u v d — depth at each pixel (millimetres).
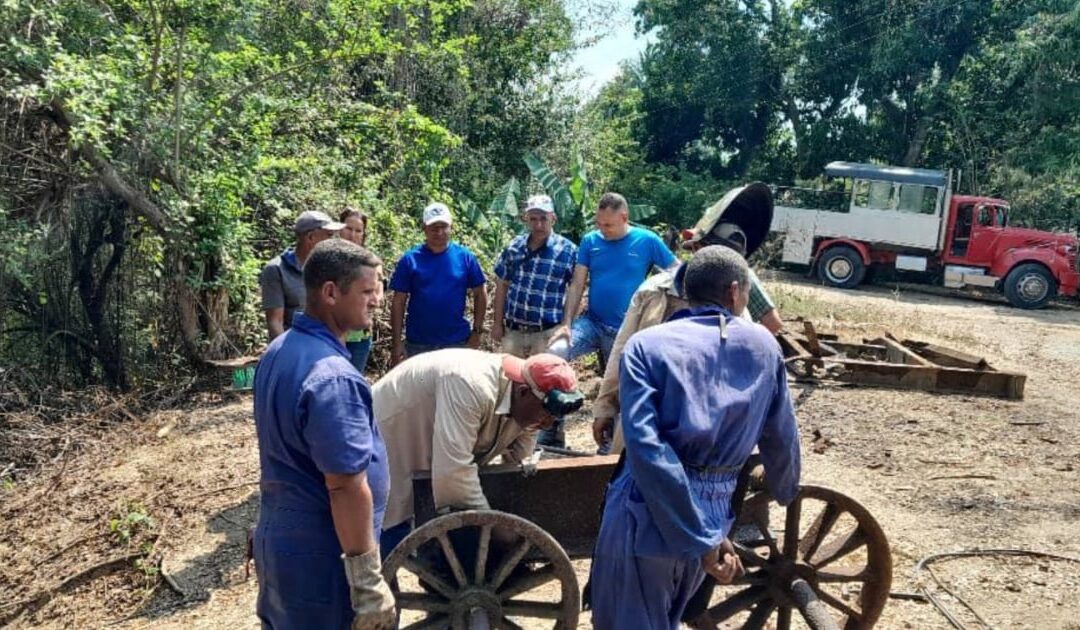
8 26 7496
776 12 27656
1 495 6199
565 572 3074
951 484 5648
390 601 2402
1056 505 5301
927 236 19562
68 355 8789
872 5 25812
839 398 7680
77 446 7074
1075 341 12820
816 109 28359
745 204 4180
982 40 24219
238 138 9289
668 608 2713
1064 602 4090
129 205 8508
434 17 12312
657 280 4074
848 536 3422
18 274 7781
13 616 4570
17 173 8297
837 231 20375
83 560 5031
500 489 3248
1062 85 22016
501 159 18672
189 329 8656
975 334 13000
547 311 5984
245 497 5633
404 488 3252
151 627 4168
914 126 26516
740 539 3371
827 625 3088
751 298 4391
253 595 4398
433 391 3102
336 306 2496
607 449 4121
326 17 10625
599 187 20391
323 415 2311
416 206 11641
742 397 2627
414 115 11414
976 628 3836
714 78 27734
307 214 5012
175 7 8359
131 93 7992
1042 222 22734
